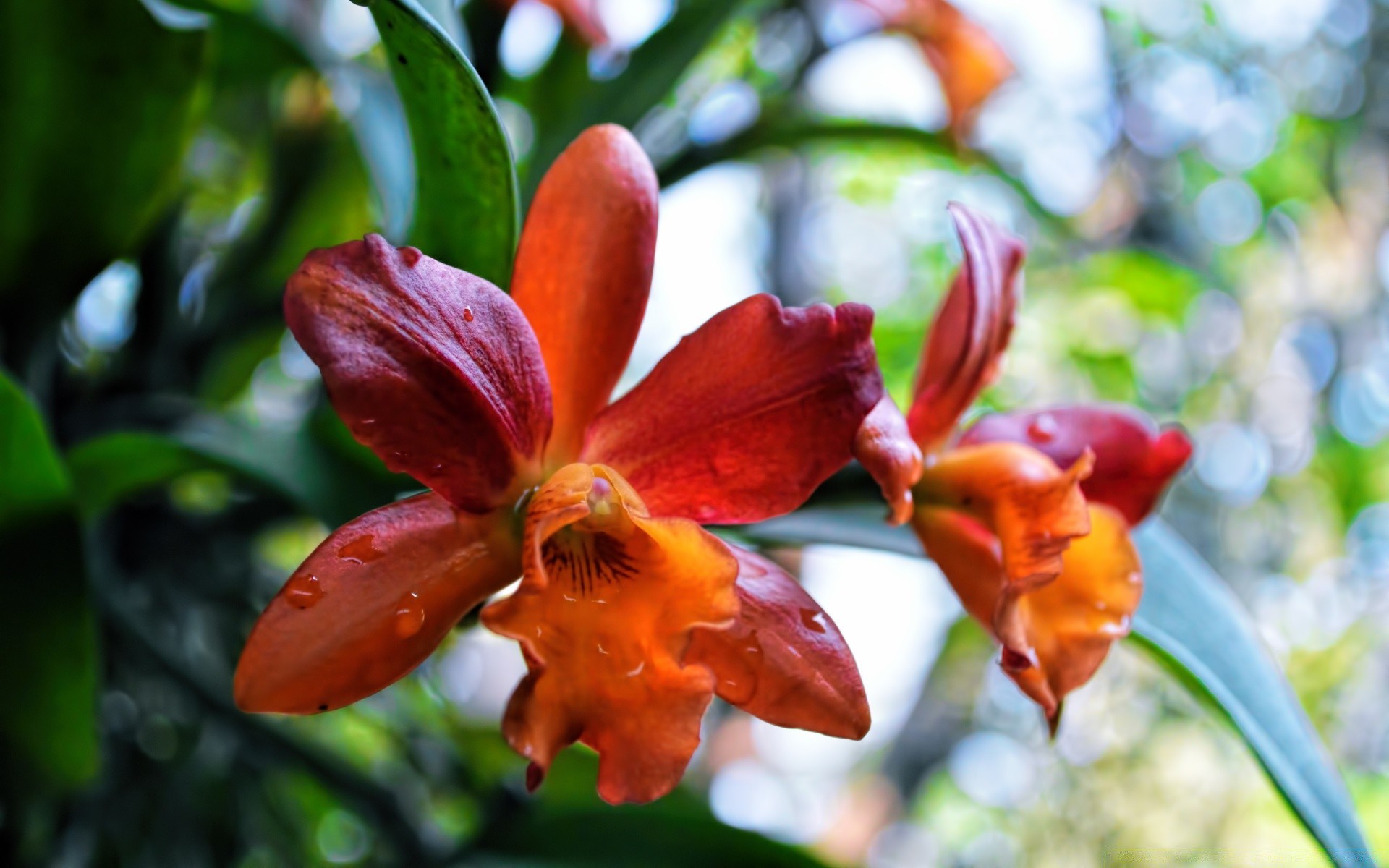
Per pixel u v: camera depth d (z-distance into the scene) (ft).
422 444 0.73
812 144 1.29
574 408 0.80
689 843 0.99
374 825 1.12
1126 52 2.33
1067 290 2.01
